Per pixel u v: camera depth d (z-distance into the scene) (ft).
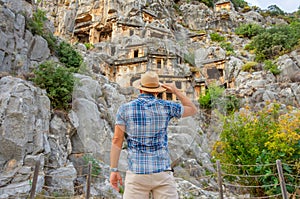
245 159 18.71
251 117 23.47
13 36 28.94
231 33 90.27
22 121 18.33
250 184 18.08
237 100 47.88
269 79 53.16
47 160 19.39
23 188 15.79
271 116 21.09
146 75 4.82
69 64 33.68
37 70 25.34
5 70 26.55
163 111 4.56
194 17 94.79
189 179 20.76
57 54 36.01
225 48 71.10
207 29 92.38
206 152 23.49
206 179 22.38
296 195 15.66
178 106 4.76
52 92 22.76
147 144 4.40
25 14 32.99
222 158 20.94
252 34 86.53
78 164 20.93
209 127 22.65
